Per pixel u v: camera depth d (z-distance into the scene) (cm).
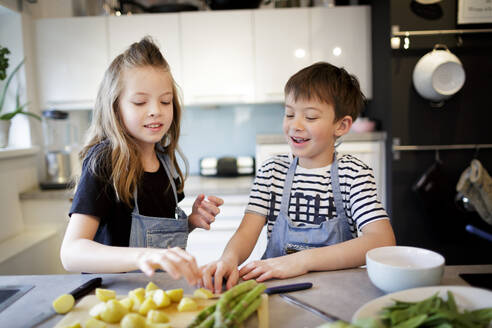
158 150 117
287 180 108
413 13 207
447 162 214
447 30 207
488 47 209
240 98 239
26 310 66
